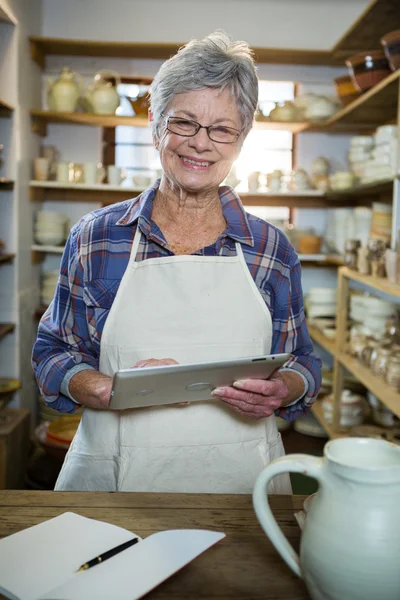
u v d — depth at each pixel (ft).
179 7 12.62
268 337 4.68
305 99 12.21
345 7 12.80
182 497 3.57
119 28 12.59
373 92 9.11
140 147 13.19
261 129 12.76
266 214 13.47
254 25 12.78
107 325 4.48
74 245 4.61
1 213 11.04
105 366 4.56
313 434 11.96
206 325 4.51
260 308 4.60
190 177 4.28
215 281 4.51
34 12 11.94
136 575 2.68
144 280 4.47
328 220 12.66
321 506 2.37
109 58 12.73
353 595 2.22
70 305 4.61
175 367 3.48
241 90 4.21
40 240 12.11
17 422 9.80
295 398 4.63
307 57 12.48
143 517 3.32
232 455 4.58
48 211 12.77
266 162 13.42
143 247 4.53
